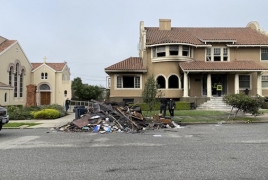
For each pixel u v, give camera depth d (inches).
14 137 447.8
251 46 1170.6
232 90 1160.8
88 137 443.8
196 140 400.8
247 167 243.4
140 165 252.1
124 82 1160.2
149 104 762.2
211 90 1160.2
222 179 209.3
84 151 321.1
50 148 342.3
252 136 438.9
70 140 410.6
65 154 304.3
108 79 1214.3
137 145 360.5
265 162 261.6
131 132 504.1
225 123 657.6
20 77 1505.9
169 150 323.9
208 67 1053.2
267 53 1198.9
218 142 380.8
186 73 1058.7
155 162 263.6
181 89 1116.5
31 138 434.6
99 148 340.5
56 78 1695.4
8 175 222.4
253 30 1320.1
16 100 1407.5
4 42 1425.9
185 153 305.4
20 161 271.1
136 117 594.9
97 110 634.8
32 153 310.8
